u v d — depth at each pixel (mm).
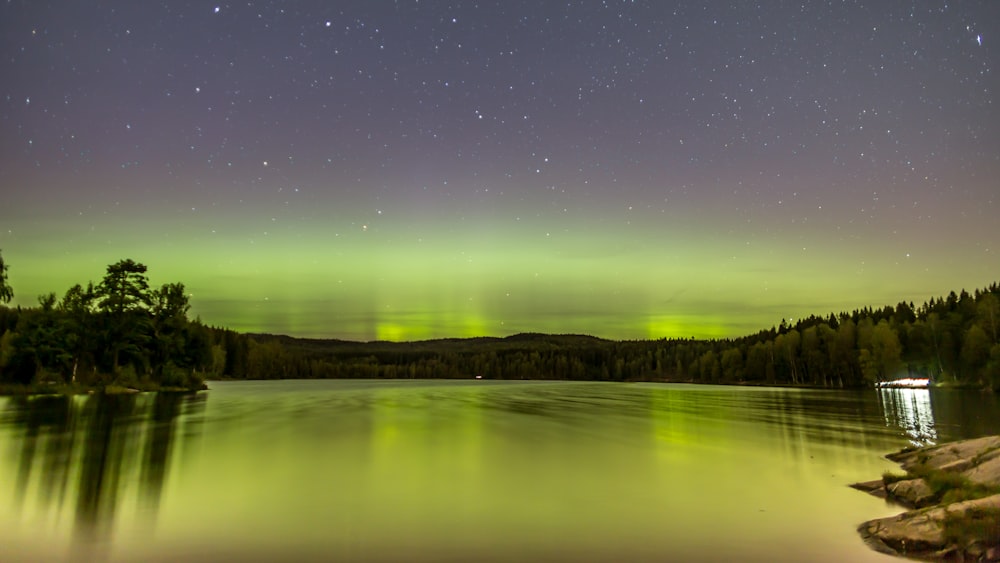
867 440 32062
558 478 19984
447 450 26578
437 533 13180
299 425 37719
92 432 32094
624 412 54250
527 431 35594
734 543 12547
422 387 136625
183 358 103750
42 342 74250
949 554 11438
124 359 86875
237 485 18328
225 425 37219
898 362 133125
